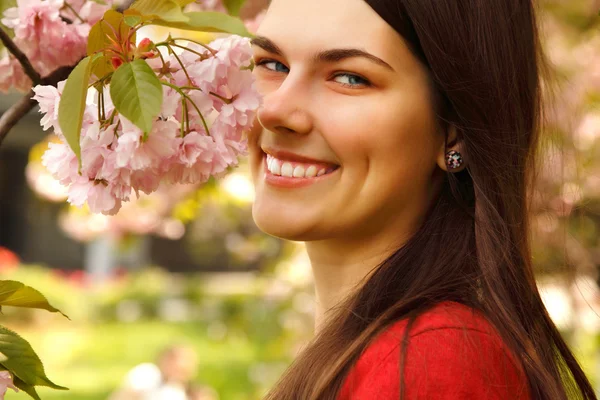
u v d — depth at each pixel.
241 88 1.99
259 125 2.38
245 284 23.67
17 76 2.69
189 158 1.91
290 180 2.34
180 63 1.91
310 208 2.33
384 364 2.04
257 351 11.23
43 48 2.57
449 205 2.45
